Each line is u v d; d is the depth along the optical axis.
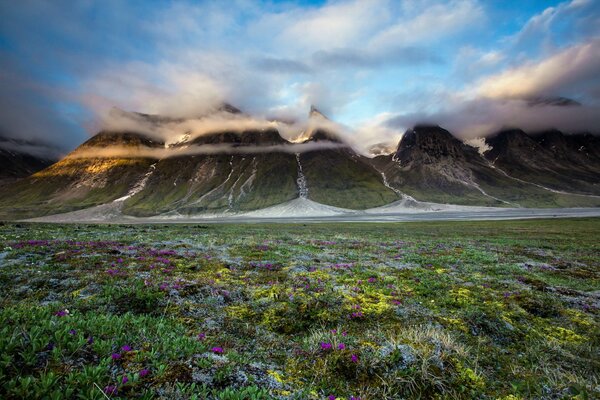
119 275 14.70
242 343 9.02
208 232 50.25
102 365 5.76
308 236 48.09
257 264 20.23
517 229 78.94
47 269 15.46
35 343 5.81
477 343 10.27
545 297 15.38
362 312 11.97
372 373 7.20
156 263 18.22
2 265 15.88
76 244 22.97
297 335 10.18
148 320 9.35
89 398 4.88
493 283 18.14
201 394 5.43
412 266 22.86
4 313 6.91
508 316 12.75
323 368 7.32
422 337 9.18
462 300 14.43
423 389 6.88
